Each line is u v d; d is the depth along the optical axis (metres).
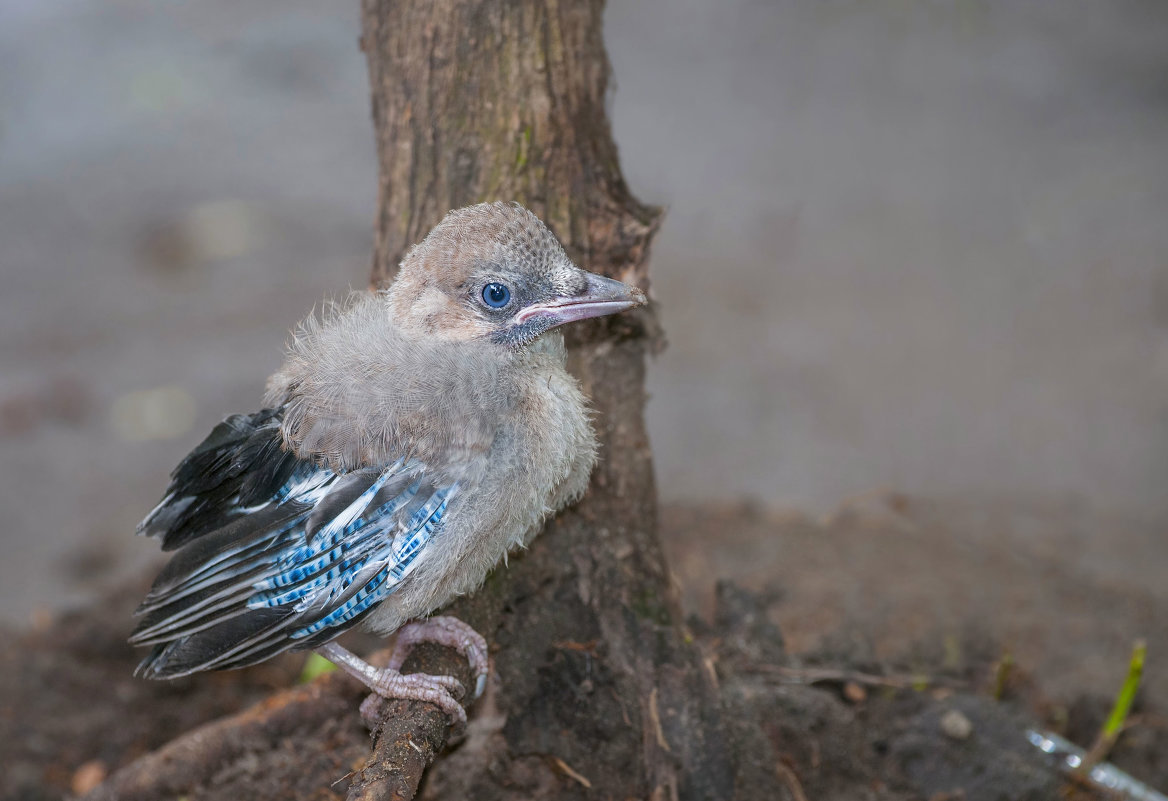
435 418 5.97
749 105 25.36
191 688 10.42
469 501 6.00
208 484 6.23
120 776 7.69
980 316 18.09
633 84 26.48
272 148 23.09
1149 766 8.90
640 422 7.70
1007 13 29.30
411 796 5.55
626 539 7.62
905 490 13.84
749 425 15.48
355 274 18.66
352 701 7.99
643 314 7.48
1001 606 10.84
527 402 6.24
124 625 10.88
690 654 7.36
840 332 17.73
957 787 8.11
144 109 24.48
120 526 13.62
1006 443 14.95
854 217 21.03
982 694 9.26
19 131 23.58
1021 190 21.86
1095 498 13.68
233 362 16.55
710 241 20.28
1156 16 28.66
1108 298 18.44
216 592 5.91
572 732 7.16
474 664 6.73
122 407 15.69
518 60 7.07
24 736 9.77
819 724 8.02
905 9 29.78
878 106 25.14
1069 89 25.64
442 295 6.36
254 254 19.33
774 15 29.98
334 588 5.92
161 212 20.64
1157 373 16.45
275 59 27.00
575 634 7.32
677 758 7.07
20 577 12.73
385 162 7.55
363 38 7.56
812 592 10.71
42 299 18.09
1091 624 10.73
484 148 7.18
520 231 6.34
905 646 9.73
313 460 6.09
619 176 7.47
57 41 27.78
